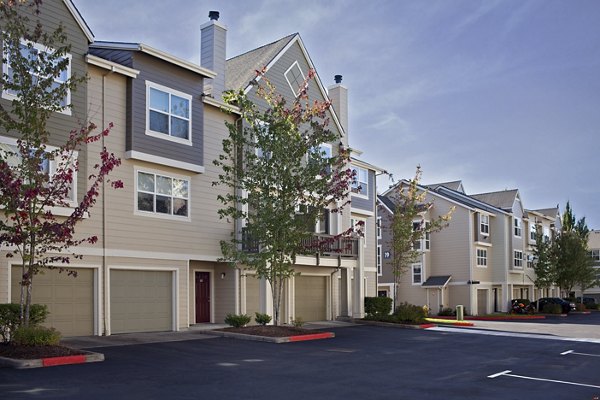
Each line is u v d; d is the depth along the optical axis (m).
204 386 10.81
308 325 25.98
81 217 14.54
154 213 20.42
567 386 12.12
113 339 17.61
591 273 57.34
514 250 53.41
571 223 71.00
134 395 9.77
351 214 32.22
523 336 23.72
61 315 17.58
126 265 19.33
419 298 47.88
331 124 28.88
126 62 19.88
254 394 10.20
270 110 21.05
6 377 11.15
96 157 18.70
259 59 26.23
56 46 17.42
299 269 27.25
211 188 22.83
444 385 11.80
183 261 21.36
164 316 20.67
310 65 27.52
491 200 55.06
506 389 11.57
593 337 23.69
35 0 14.68
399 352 17.23
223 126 23.56
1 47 15.84
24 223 13.77
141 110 19.92
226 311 23.58
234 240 21.38
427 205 37.03
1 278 16.03
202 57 24.17
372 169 34.25
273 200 20.22
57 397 9.45
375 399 10.17
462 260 48.19
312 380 11.84
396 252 34.59
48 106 14.53
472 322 35.12
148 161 19.94
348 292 29.95
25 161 13.95
